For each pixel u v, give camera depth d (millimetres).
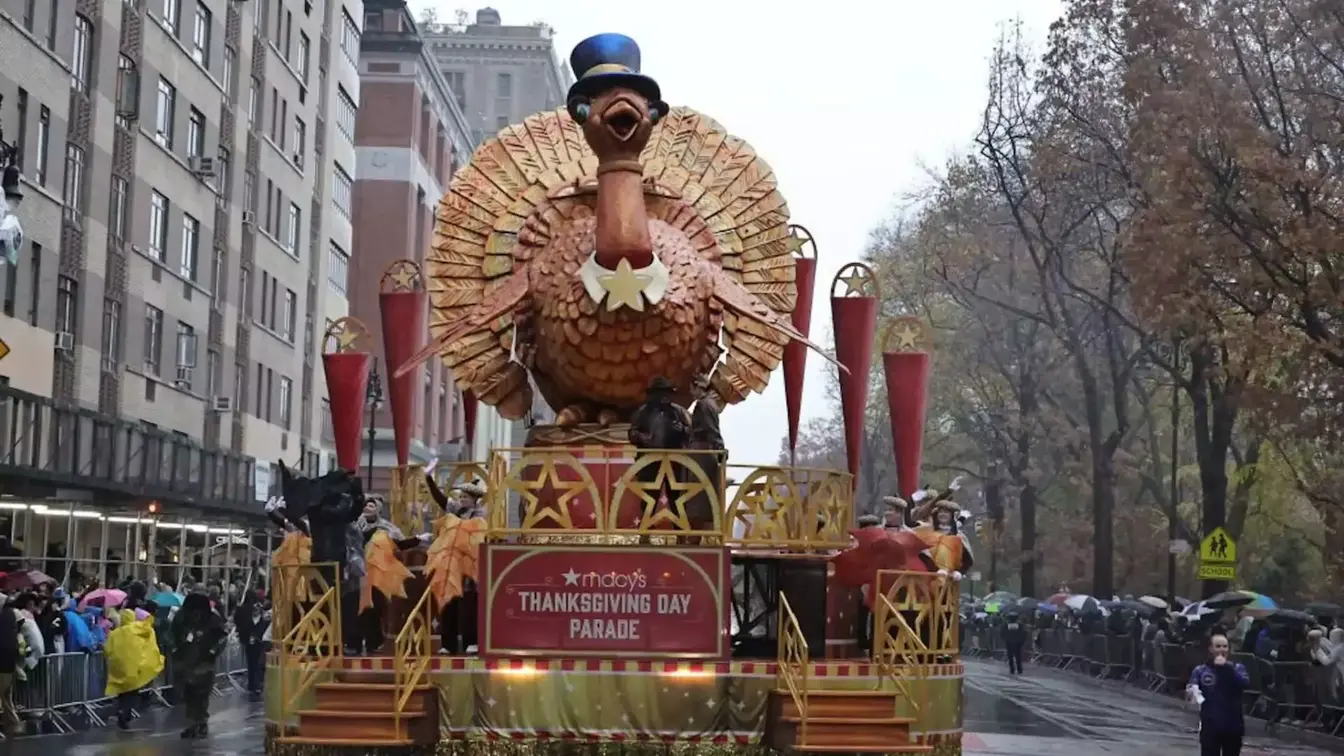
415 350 16625
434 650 13727
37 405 30453
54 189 37438
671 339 14492
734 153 16266
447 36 125500
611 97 13891
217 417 51188
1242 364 32656
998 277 50938
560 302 14562
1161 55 33312
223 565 44406
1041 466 67000
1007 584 99125
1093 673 48062
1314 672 30281
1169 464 66875
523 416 15711
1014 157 43281
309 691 13406
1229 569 38125
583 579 13039
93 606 27031
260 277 56531
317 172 65125
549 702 12938
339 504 14281
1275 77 31984
